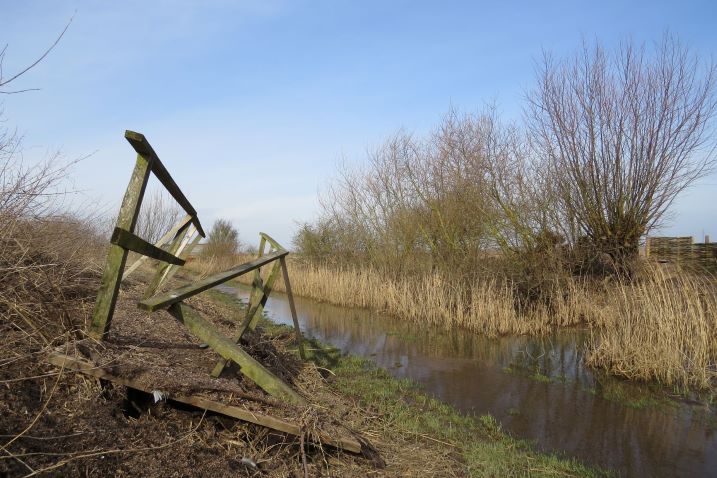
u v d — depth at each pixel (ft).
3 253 13.42
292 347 30.60
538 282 46.47
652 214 51.90
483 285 44.27
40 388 11.30
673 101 50.90
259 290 21.83
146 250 13.99
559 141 54.65
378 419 19.53
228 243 115.34
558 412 23.39
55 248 17.04
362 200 68.39
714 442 20.08
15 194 13.94
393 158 63.77
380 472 14.49
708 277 33.12
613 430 21.25
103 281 13.55
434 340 39.55
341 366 29.27
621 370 29.32
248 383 15.62
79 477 9.49
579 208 53.72
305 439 13.79
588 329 43.42
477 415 22.79
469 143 56.90
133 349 14.49
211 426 13.01
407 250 59.88
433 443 18.10
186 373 13.94
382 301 53.36
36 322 13.30
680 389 26.84
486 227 52.90
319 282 63.57
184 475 10.73
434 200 57.82
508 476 15.90
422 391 26.12
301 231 77.87
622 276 43.70
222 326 24.39
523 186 52.65
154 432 11.73
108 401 12.00
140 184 13.16
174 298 13.39
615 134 52.01
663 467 17.79
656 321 29.66
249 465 12.17
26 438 9.68
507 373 30.22
